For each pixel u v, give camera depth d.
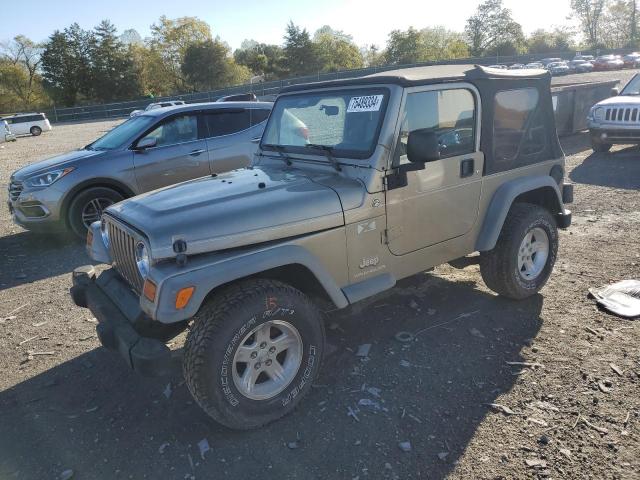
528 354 3.61
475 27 95.81
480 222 4.04
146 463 2.82
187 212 2.93
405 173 3.41
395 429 2.95
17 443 3.06
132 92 73.44
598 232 6.07
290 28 76.62
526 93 4.18
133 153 7.09
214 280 2.71
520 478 2.55
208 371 2.73
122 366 3.82
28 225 6.98
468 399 3.18
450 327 4.07
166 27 75.00
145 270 2.93
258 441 2.93
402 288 4.83
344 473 2.66
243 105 7.84
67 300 5.18
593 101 13.27
